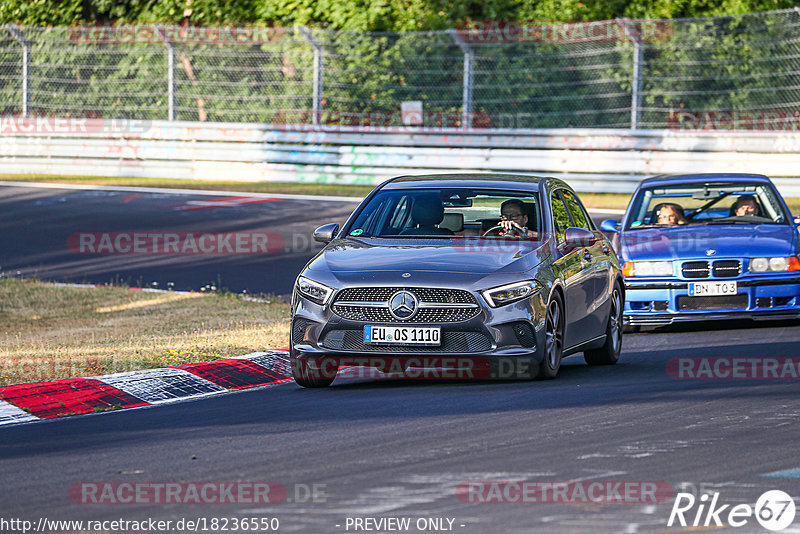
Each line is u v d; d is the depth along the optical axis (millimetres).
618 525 16016
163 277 51750
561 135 80875
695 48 84188
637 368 31859
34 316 42781
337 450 21031
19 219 68062
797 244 39188
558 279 29312
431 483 18406
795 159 75000
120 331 38969
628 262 38906
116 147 88250
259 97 90438
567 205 33312
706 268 38281
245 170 86000
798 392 26531
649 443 21172
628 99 85250
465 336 27484
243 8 100938
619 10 93562
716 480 18391
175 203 74188
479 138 82688
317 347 27984
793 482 18250
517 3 95688
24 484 19031
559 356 29531
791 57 82938
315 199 76125
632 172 78562
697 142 77875
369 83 89000
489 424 23156
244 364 31328
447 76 88312
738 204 42625
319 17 99312
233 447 21516
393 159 82625
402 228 30812
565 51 85625
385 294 27641
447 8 95500
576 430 22422
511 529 15875
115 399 27188
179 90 92000
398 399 26469
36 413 25703
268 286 49375
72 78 94062
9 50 94062
